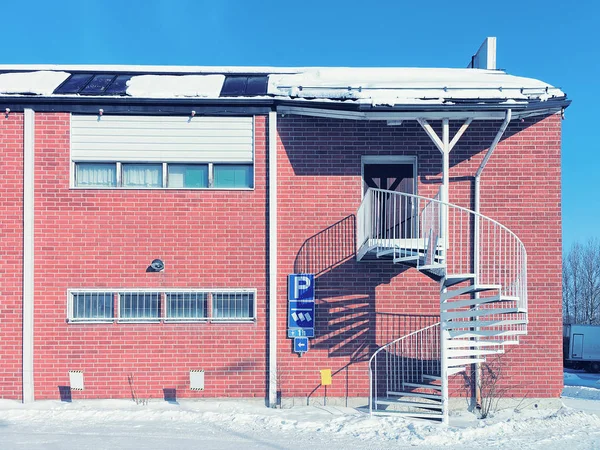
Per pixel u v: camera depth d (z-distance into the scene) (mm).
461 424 10828
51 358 11828
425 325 12047
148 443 9359
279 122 12234
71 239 11953
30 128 11977
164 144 12172
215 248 12062
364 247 11438
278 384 11891
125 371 11867
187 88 12555
